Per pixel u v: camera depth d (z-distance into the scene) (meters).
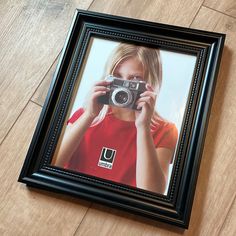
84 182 0.66
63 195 0.68
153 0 0.80
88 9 0.81
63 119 0.71
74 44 0.76
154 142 0.68
